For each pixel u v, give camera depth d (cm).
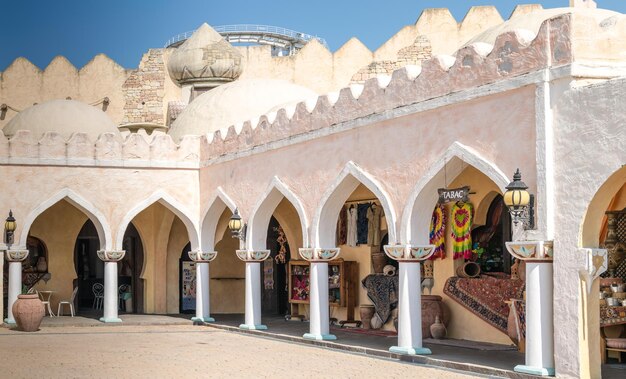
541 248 1038
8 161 1892
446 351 1320
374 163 1366
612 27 1034
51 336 1655
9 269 1892
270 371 1167
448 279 1515
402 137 1298
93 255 2433
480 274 1490
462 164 1216
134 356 1330
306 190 1551
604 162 977
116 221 1947
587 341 1011
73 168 1933
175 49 2784
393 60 2797
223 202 1905
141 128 2742
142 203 1958
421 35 2747
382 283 1670
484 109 1139
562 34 1030
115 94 2875
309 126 1536
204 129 2269
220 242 2239
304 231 1547
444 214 1538
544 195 1039
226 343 1527
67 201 1997
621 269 1231
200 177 1992
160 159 1972
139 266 2230
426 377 1102
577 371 1003
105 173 1948
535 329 1051
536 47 1059
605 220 1233
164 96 2875
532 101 1063
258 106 2283
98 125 2198
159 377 1112
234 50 2733
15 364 1234
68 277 2139
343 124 1435
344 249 1822
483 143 1140
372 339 1513
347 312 1777
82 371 1165
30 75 2841
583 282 1010
